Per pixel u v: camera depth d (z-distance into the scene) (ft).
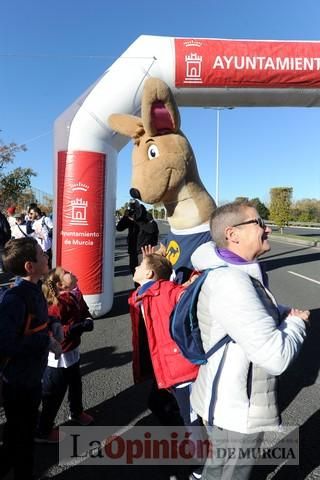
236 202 5.62
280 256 47.83
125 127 12.88
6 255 7.17
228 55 20.45
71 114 19.08
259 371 5.02
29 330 6.95
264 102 22.16
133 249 22.82
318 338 16.75
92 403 11.41
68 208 19.15
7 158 48.55
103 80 19.30
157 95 11.54
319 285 29.14
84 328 9.62
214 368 5.09
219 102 21.89
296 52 21.03
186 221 12.07
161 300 7.52
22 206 57.41
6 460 7.23
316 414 10.76
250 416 4.98
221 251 5.50
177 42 20.22
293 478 8.14
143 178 12.01
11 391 6.97
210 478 5.39
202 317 5.24
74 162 18.92
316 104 22.77
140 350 8.59
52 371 9.25
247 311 4.63
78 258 19.27
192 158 12.32
